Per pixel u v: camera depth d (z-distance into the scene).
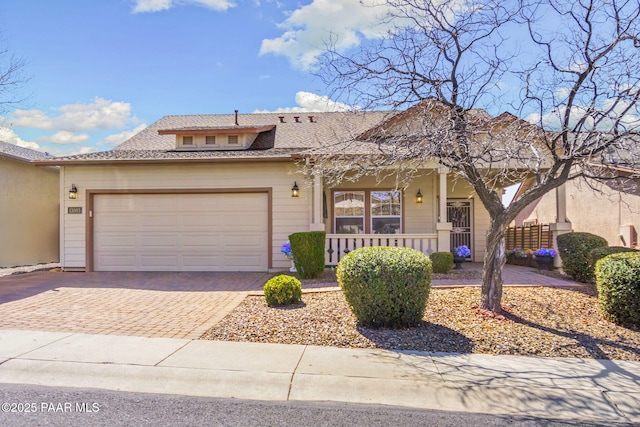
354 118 9.01
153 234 11.64
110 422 3.23
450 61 5.77
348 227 13.00
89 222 11.63
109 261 11.70
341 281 5.71
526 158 5.84
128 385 3.94
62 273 11.36
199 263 11.55
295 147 12.68
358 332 5.38
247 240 11.50
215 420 3.28
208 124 15.39
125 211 11.70
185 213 11.61
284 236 11.31
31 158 14.12
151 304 7.26
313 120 15.15
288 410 3.46
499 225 6.01
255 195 11.48
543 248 11.73
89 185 11.67
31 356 4.53
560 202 11.08
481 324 5.65
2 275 11.04
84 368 4.23
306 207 11.28
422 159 5.97
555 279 8.98
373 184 13.01
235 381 3.96
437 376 4.04
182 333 5.47
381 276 5.39
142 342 5.05
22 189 14.14
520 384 3.87
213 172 11.51
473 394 3.69
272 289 6.77
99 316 6.41
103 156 11.71
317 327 5.61
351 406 3.54
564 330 5.46
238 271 11.46
